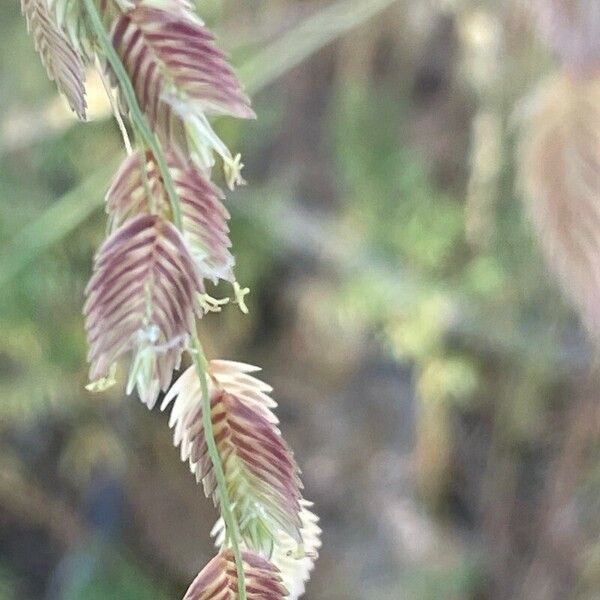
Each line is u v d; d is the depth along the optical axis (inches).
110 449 16.2
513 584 15.2
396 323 15.7
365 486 16.6
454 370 15.5
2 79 14.9
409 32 15.6
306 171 17.1
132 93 4.2
